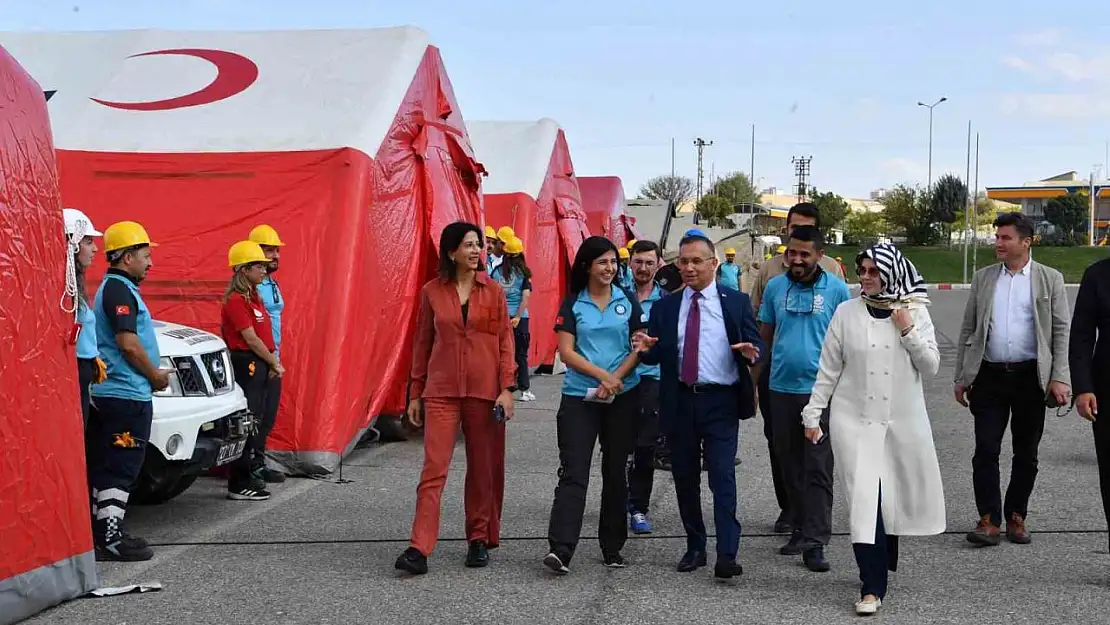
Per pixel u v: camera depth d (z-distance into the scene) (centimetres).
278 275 1038
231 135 1102
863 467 592
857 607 580
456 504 881
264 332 918
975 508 854
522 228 1928
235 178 1074
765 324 745
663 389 670
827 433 684
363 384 1068
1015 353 732
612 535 686
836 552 728
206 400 798
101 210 1070
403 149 1190
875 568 586
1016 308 735
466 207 1414
